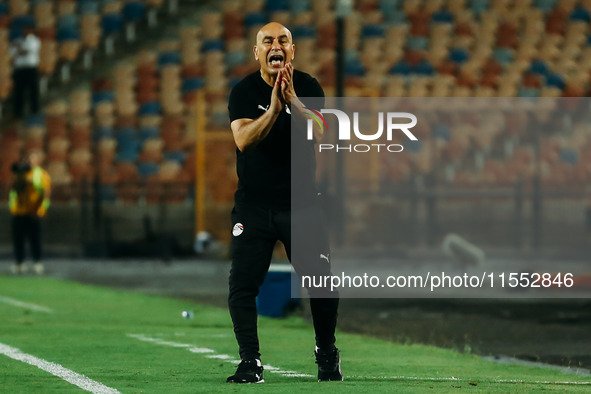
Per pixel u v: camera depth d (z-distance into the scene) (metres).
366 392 16.56
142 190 78.06
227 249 69.00
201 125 80.81
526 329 32.44
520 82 89.19
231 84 86.44
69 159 82.38
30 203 56.22
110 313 35.25
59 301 39.75
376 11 91.81
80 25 91.25
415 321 34.75
